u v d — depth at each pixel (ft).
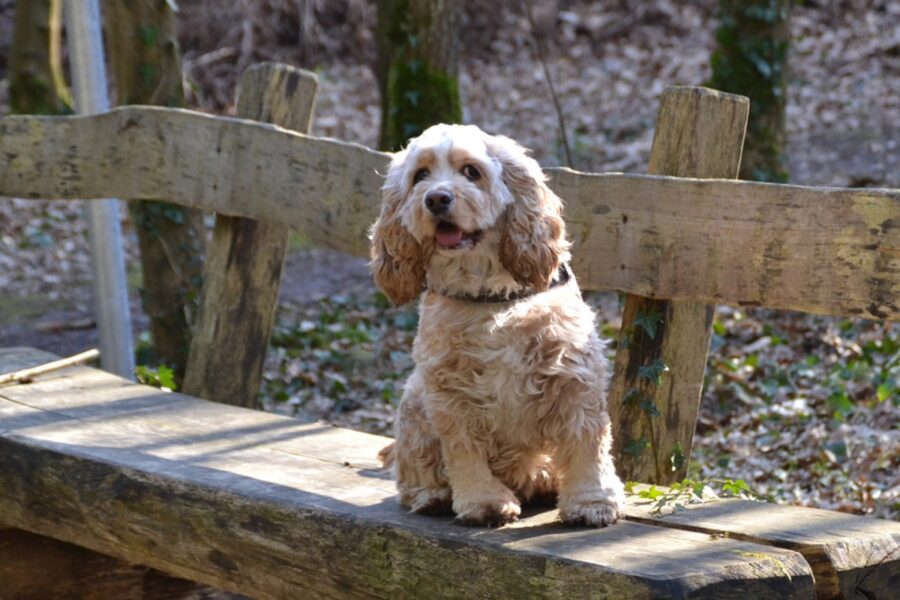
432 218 11.46
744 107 14.28
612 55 65.62
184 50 69.92
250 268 20.07
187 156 19.97
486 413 11.44
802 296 12.89
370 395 27.71
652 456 14.47
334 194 17.54
